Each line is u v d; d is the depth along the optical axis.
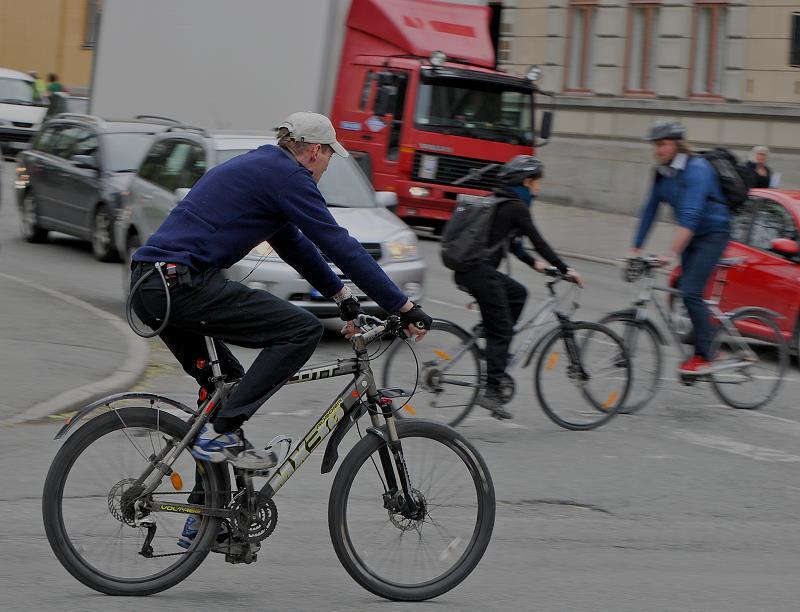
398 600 13.66
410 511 13.70
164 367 27.48
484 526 13.93
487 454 21.36
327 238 13.13
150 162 36.53
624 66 74.50
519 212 22.52
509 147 54.59
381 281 13.23
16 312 31.70
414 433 13.75
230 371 13.77
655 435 23.53
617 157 73.56
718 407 26.55
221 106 52.53
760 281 31.91
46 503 13.16
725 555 16.17
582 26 77.00
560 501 18.59
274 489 13.59
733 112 67.75
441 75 52.84
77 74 120.25
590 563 15.55
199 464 13.49
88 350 27.34
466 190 53.91
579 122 76.12
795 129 65.19
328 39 51.72
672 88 71.31
